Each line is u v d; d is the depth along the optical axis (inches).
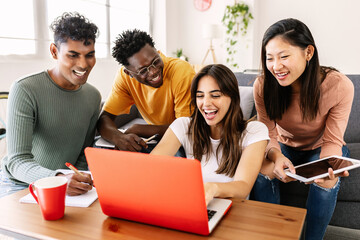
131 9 183.3
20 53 115.2
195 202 28.4
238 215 33.4
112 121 69.6
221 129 51.4
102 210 34.1
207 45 217.5
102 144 63.2
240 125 51.3
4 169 53.8
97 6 154.6
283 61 51.8
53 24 53.7
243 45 202.4
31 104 52.4
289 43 50.9
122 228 31.6
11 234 31.7
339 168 45.7
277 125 68.3
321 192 55.1
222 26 209.9
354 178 65.0
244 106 84.9
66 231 30.9
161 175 28.8
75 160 61.4
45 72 55.3
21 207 36.3
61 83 55.7
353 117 83.4
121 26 175.5
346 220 66.8
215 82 47.0
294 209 34.6
